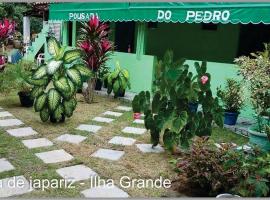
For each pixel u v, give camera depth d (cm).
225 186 389
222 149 417
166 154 521
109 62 1055
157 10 857
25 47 1731
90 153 511
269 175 386
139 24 958
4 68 915
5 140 549
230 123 693
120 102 901
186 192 408
